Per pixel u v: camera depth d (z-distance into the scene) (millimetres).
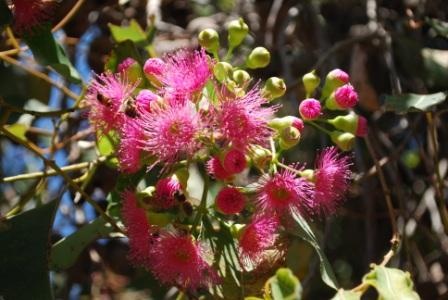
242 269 544
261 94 530
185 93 525
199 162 585
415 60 802
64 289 860
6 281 568
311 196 534
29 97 788
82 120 818
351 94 562
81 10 865
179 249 526
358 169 801
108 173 810
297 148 903
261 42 904
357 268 900
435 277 833
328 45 865
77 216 833
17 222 586
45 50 637
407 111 636
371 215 812
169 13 961
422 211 836
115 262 896
